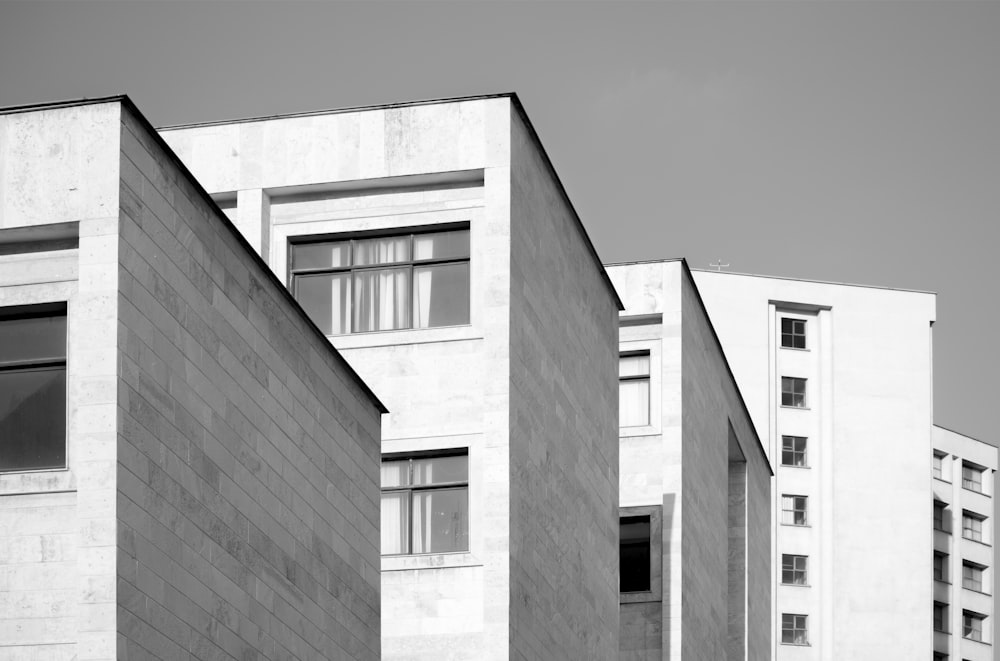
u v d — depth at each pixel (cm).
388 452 3703
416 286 3794
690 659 5203
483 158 3781
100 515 2186
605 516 4516
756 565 6619
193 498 2389
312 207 3872
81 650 2155
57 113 2334
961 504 14488
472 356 3703
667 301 5291
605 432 4575
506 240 3734
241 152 3906
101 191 2291
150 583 2256
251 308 2612
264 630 2591
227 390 2514
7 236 2352
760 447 6856
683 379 5262
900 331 12206
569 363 4231
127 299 2269
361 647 3005
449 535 3653
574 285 4334
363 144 3850
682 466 5194
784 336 12131
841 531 11956
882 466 12056
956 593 14262
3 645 2223
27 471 2284
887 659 11850
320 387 2875
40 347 2352
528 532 3775
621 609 5122
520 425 3762
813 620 11875
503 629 3556
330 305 3828
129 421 2241
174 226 2398
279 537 2666
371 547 3089
